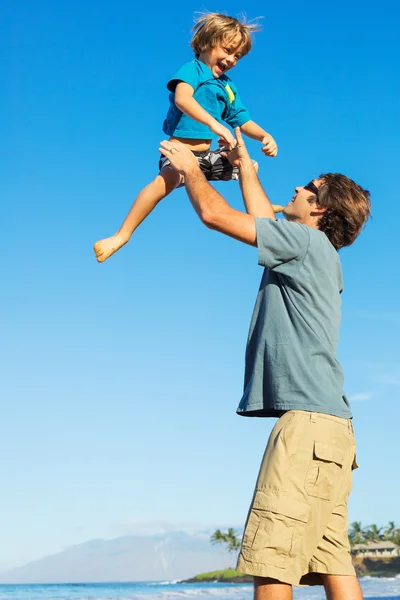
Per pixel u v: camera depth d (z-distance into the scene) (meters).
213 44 3.93
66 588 184.00
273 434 2.83
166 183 3.77
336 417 2.83
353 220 3.24
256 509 2.75
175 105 3.85
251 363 3.04
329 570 2.95
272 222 2.94
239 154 3.50
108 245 3.66
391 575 102.50
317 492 2.76
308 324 2.91
